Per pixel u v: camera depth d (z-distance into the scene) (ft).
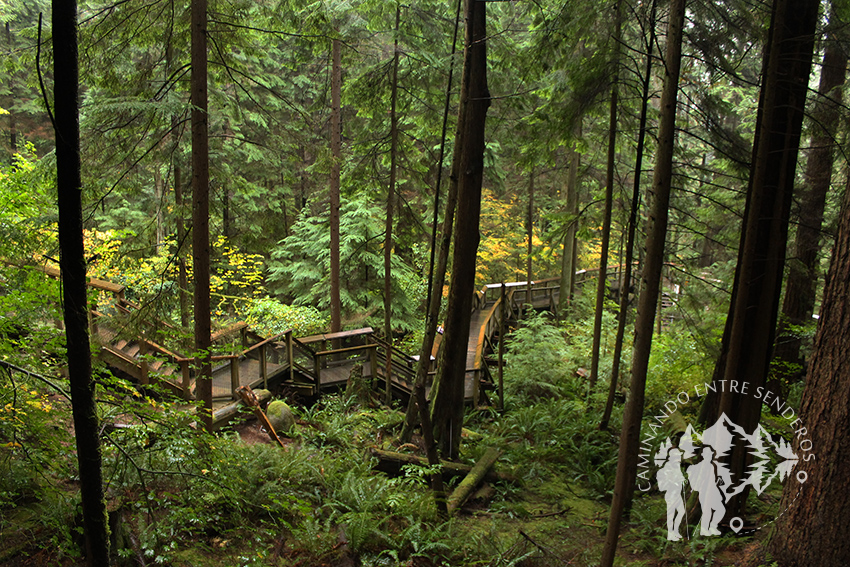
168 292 18.08
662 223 12.62
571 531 18.01
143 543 12.71
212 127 34.47
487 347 40.27
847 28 17.26
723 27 16.52
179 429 11.65
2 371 10.14
